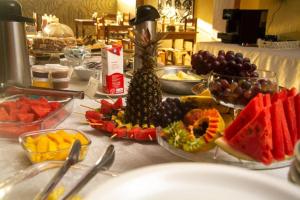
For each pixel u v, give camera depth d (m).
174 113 0.72
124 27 4.56
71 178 0.49
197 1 4.59
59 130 0.72
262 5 3.55
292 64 2.27
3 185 0.48
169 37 4.12
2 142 0.74
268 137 0.54
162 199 0.24
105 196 0.23
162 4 5.28
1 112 0.81
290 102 0.58
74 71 1.47
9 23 1.09
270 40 2.90
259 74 0.81
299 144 0.37
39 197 0.45
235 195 0.24
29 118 0.80
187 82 1.12
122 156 0.67
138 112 0.79
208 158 0.62
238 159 0.58
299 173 0.34
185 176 0.25
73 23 6.20
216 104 0.77
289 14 3.19
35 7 5.78
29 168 0.52
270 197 0.24
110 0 6.49
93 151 0.69
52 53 1.78
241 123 0.59
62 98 1.01
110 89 1.12
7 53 1.12
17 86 1.09
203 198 0.24
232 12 3.04
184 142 0.64
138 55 0.83
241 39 3.02
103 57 1.12
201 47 3.28
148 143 0.75
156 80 0.80
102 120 0.81
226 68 0.82
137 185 0.24
